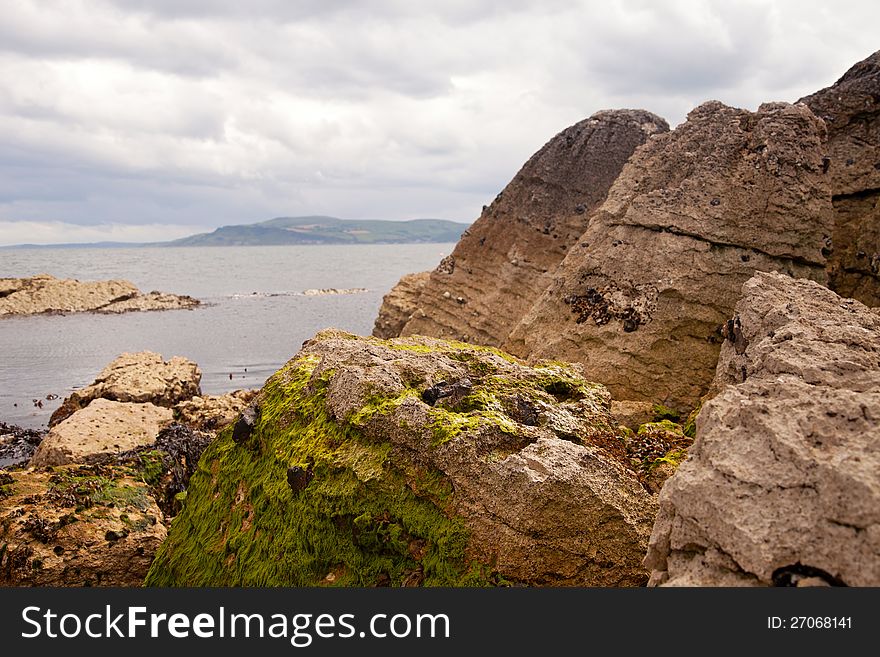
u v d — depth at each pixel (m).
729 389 6.28
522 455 7.35
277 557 8.25
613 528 7.18
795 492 5.00
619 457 9.05
